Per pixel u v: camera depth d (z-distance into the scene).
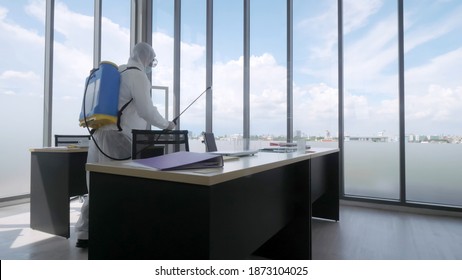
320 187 2.29
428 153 2.85
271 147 2.04
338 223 2.48
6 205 3.04
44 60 3.40
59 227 2.10
